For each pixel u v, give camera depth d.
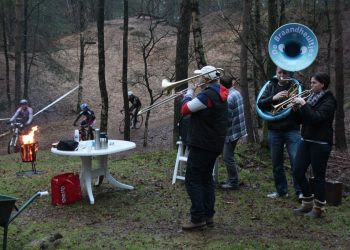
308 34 5.42
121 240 4.54
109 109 22.80
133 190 6.46
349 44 24.19
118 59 29.48
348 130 13.71
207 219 4.84
